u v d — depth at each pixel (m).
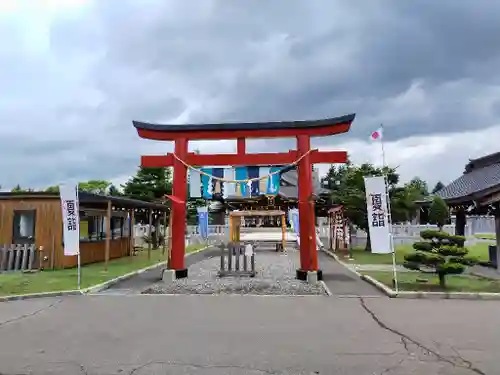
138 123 13.75
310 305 9.16
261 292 10.79
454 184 21.53
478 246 25.67
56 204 15.99
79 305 9.20
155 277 13.69
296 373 4.93
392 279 12.47
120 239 21.14
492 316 7.95
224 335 6.63
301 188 13.27
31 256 15.41
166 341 6.30
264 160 13.43
